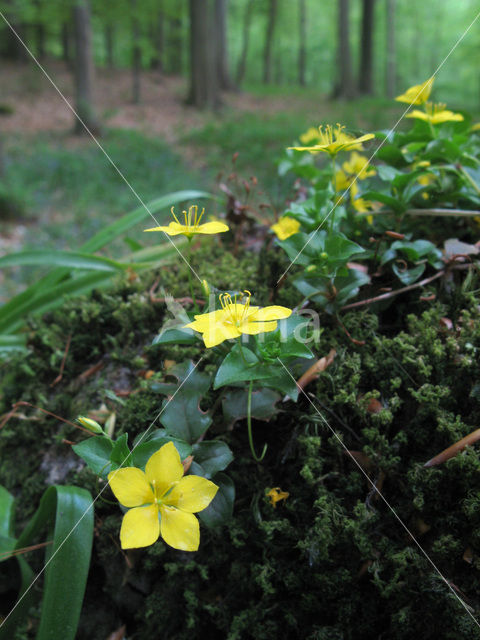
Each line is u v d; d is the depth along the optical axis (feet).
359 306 0.36
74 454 0.38
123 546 0.21
